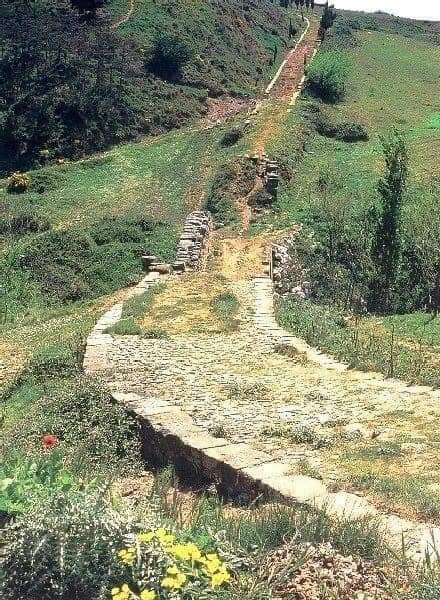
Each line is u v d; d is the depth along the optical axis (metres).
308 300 23.61
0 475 5.97
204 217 28.22
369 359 13.65
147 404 10.65
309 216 30.19
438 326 19.70
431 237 25.52
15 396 13.59
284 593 4.83
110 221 31.19
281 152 37.12
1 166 44.94
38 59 51.47
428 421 9.84
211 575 4.81
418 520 6.59
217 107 54.38
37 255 28.28
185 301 18.80
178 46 57.03
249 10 76.44
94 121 47.38
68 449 9.77
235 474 8.10
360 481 7.52
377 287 25.11
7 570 4.97
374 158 39.09
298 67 64.44
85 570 4.90
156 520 5.49
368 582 4.98
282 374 12.59
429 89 58.94
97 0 61.34
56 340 17.59
